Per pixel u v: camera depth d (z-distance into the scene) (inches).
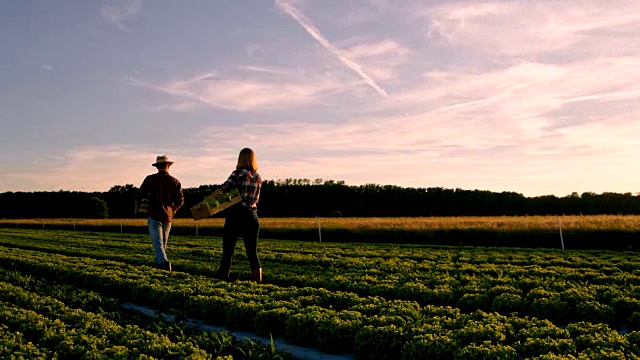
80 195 4224.9
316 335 297.4
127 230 2128.4
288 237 1540.4
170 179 521.7
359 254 814.5
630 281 487.5
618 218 1289.4
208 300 359.9
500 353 245.3
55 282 520.4
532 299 391.5
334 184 3841.0
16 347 270.8
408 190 3750.0
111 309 394.9
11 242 1124.5
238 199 449.4
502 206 3324.3
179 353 263.0
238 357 281.7
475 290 420.2
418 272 559.8
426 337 267.6
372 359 277.0
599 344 255.3
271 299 369.4
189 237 1501.0
